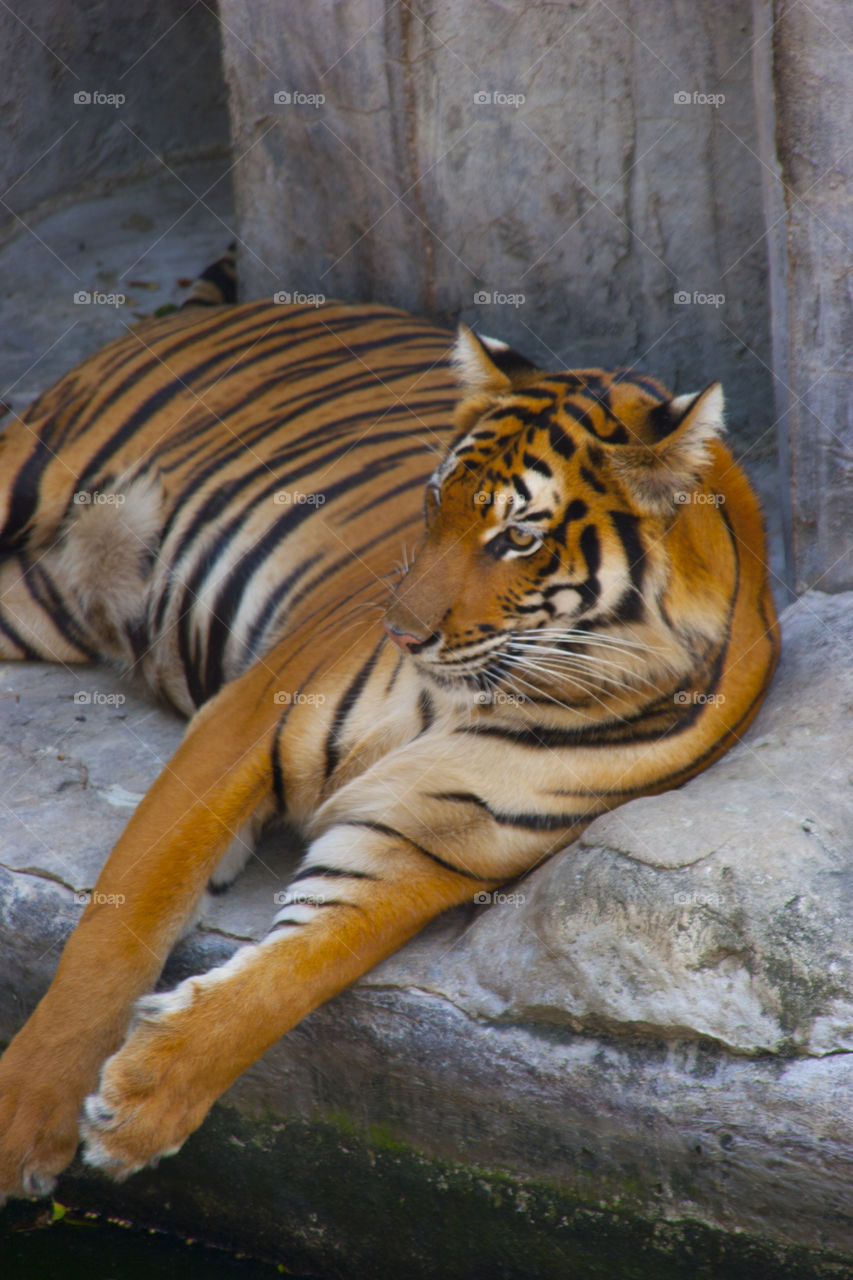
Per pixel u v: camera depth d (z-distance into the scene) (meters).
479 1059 5.12
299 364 7.63
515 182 8.26
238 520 7.01
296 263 9.12
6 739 6.98
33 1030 5.19
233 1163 5.68
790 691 6.05
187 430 7.39
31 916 5.92
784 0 6.20
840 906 4.84
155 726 7.18
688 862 4.95
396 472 6.84
